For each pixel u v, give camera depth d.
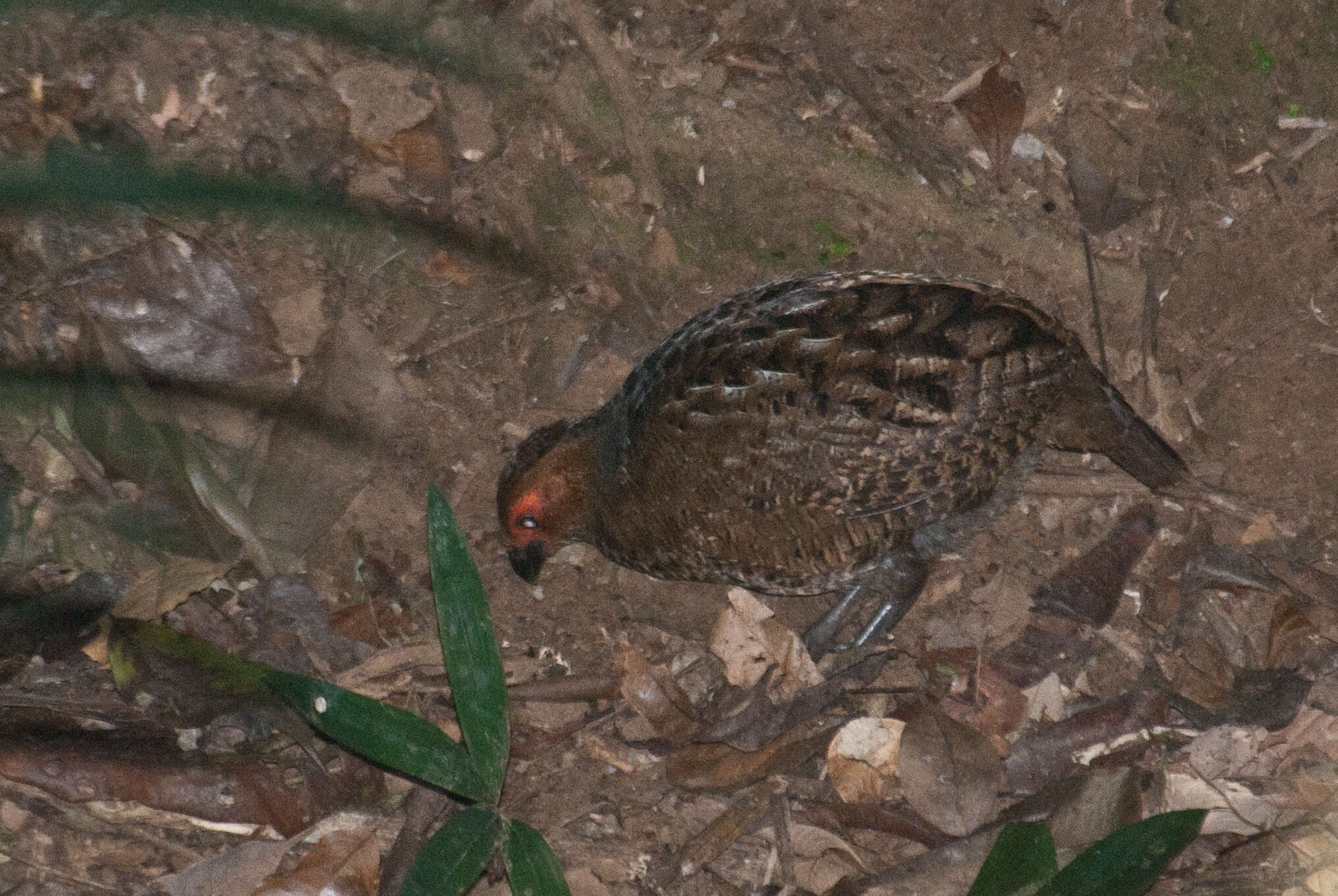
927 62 11.41
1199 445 10.36
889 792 8.27
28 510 8.46
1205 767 8.39
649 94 11.04
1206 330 10.83
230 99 9.91
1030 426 8.83
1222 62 11.51
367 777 7.87
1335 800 8.11
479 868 6.62
